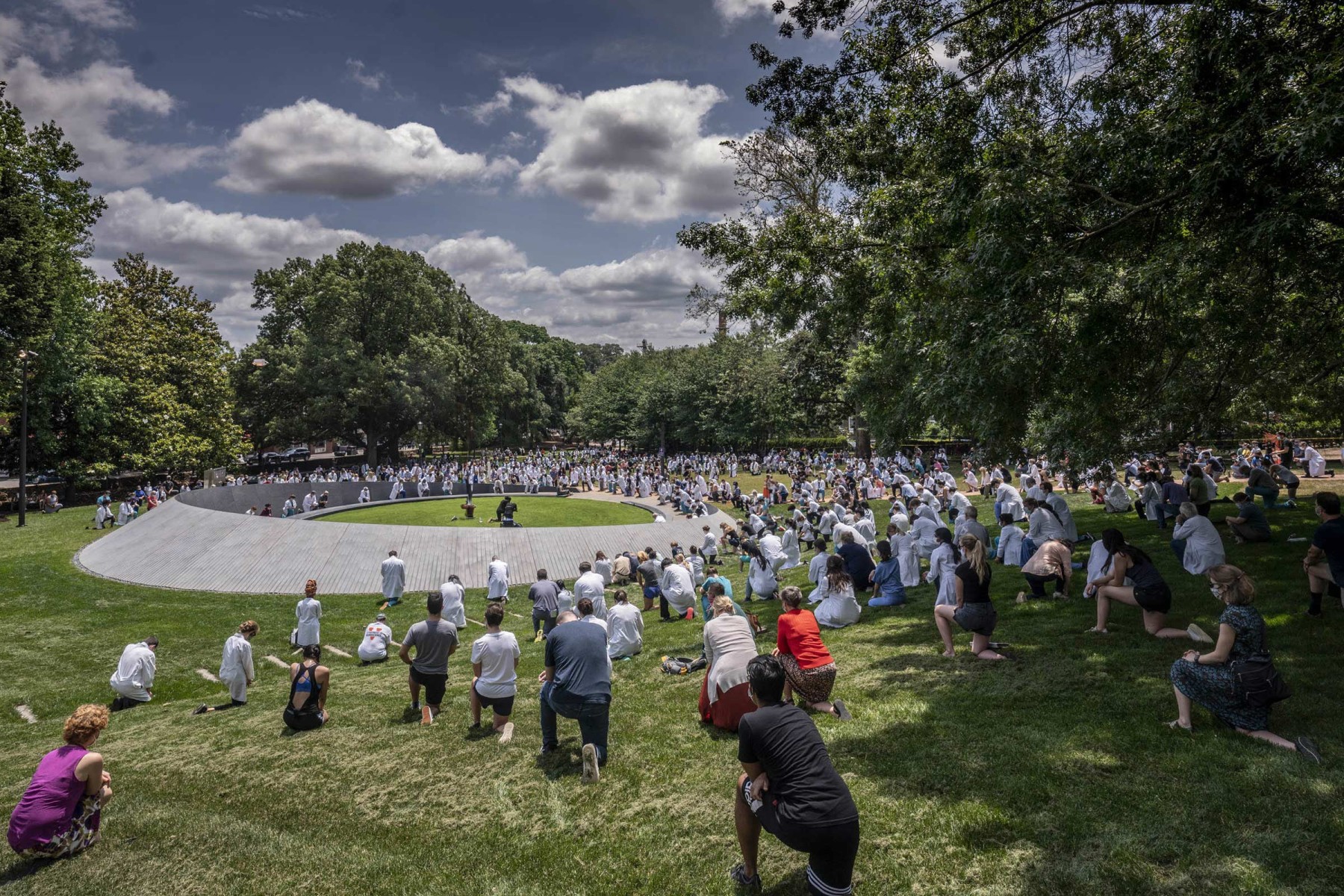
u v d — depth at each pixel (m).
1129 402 10.70
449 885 4.93
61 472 39.31
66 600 18.80
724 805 5.60
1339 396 14.09
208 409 49.38
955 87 9.75
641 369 97.12
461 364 63.47
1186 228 8.27
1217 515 16.00
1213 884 4.05
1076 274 7.77
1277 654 7.33
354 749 7.78
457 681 10.90
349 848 5.53
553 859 5.15
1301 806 4.63
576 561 23.20
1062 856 4.45
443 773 6.86
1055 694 7.00
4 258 27.17
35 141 33.03
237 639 11.20
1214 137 6.91
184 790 7.01
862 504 25.05
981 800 5.17
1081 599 10.41
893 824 5.03
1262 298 7.98
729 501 42.41
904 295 11.14
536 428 97.69
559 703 6.46
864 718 6.98
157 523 24.06
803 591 15.25
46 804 5.48
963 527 14.04
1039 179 8.52
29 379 34.88
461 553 22.33
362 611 18.75
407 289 60.66
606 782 6.25
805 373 48.09
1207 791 4.93
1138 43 9.41
